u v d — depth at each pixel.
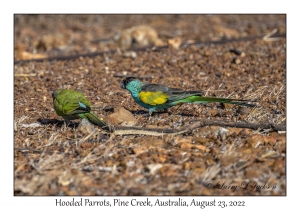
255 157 12.42
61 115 14.66
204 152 12.88
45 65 23.28
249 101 15.51
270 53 23.39
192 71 21.42
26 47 29.53
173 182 11.46
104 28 37.22
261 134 13.88
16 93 18.97
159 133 13.92
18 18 42.25
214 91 18.41
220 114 15.84
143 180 11.57
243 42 25.86
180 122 15.27
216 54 23.80
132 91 15.70
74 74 21.67
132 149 13.05
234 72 21.00
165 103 15.52
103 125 14.23
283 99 16.97
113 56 24.48
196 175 11.66
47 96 18.56
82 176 11.73
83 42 30.80
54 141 13.80
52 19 42.06
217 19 38.03
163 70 21.80
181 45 26.25
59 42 29.59
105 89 19.33
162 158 12.38
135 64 22.89
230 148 12.61
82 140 13.65
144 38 27.55
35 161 12.61
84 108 14.34
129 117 15.31
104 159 12.62
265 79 19.77
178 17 40.09
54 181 11.62
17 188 11.38
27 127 15.09
